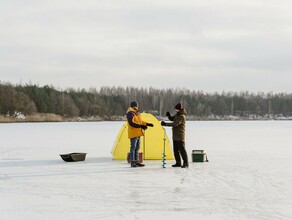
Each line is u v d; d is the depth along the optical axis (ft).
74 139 88.99
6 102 242.17
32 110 253.03
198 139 91.40
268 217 24.93
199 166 46.78
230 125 191.11
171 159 52.54
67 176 39.52
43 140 85.81
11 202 28.58
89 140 85.97
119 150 52.42
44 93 280.31
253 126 177.88
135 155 46.68
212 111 400.88
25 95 253.65
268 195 31.22
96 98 318.65
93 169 44.01
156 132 52.60
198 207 27.37
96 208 26.99
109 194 31.35
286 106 431.02
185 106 391.45
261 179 38.19
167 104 385.09
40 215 25.18
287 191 32.73
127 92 422.41
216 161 51.57
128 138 48.14
